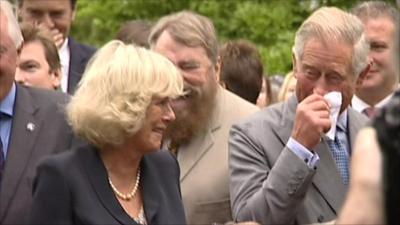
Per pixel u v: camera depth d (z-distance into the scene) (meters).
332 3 16.14
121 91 5.80
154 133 5.92
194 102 7.37
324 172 6.54
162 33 7.50
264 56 16.23
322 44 6.41
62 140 6.68
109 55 5.95
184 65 7.37
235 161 6.75
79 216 5.75
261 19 17.02
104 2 18.84
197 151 7.46
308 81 6.49
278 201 6.28
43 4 10.82
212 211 7.34
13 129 6.70
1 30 6.48
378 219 2.65
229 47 9.56
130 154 5.95
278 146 6.63
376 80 8.88
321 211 6.49
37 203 5.81
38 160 6.61
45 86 8.92
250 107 7.68
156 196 6.09
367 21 8.92
